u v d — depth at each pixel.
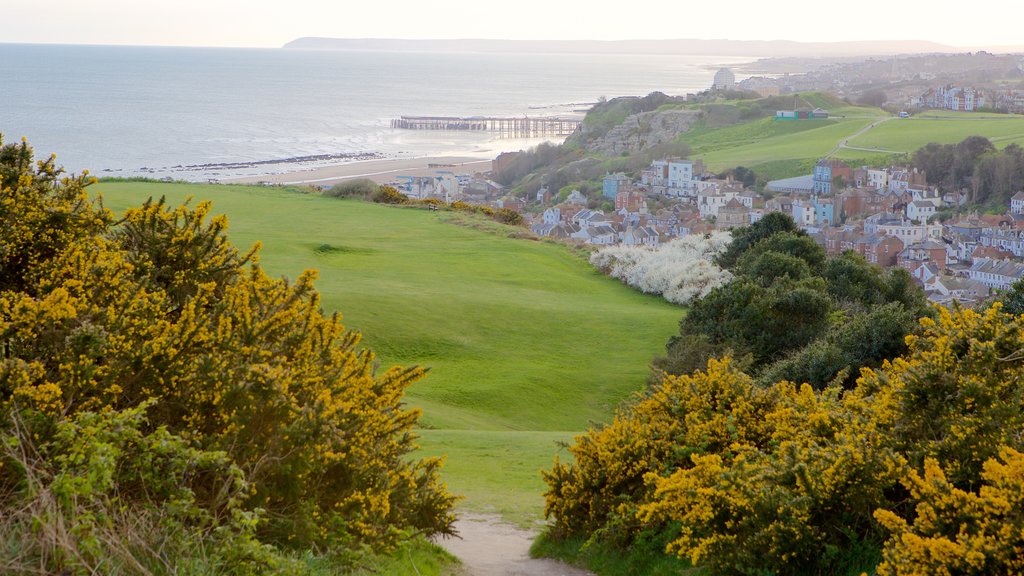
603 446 11.88
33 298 7.27
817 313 31.28
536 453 20.34
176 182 71.94
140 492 6.34
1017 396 7.52
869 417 8.55
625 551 10.56
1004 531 5.47
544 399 30.17
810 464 7.84
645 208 151.25
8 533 5.05
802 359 24.92
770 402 11.12
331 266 46.75
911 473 6.33
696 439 11.02
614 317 40.62
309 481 7.92
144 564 5.39
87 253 8.05
